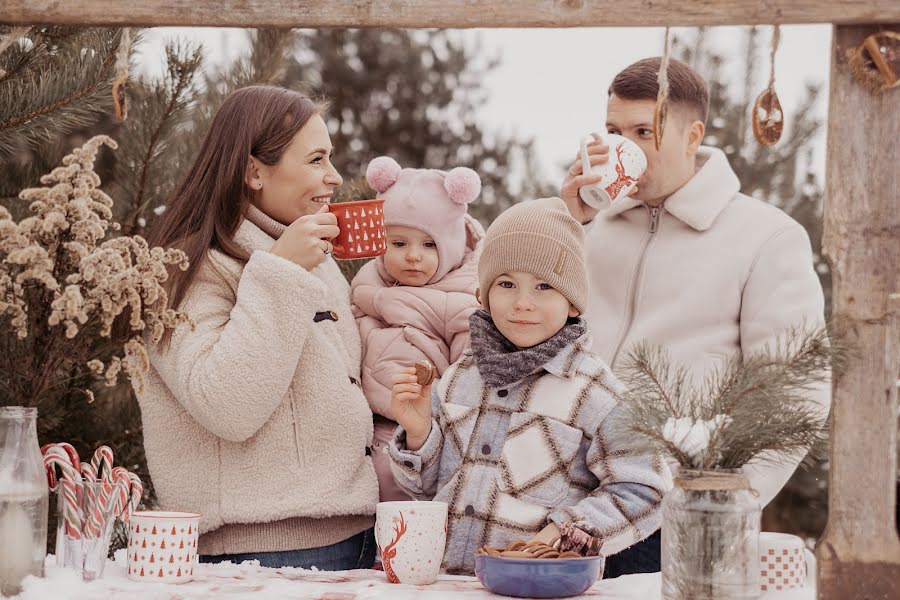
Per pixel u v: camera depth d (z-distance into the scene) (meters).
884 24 1.50
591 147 2.37
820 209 6.02
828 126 1.52
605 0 1.53
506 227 1.94
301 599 1.47
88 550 1.64
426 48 9.44
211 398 1.86
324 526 2.04
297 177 2.17
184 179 2.21
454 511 1.88
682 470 1.51
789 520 6.19
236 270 2.05
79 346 1.67
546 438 1.86
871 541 1.48
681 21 1.52
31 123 2.73
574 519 1.72
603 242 2.61
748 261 2.42
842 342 1.47
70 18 1.59
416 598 1.50
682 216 2.49
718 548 1.46
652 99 2.46
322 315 2.11
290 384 2.04
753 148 6.00
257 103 2.19
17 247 1.57
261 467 2.01
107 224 1.66
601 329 2.54
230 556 2.01
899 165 1.50
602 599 1.54
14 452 1.55
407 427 1.92
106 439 3.14
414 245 2.42
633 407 1.54
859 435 1.49
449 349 2.38
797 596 1.63
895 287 1.49
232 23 1.58
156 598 1.48
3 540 1.51
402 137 9.19
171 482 2.01
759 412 1.49
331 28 1.57
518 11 1.54
